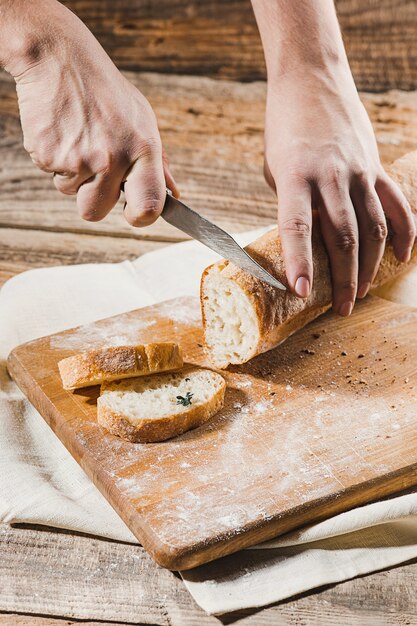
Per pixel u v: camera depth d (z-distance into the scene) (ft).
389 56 4.53
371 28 4.66
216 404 2.70
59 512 2.48
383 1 4.73
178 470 2.53
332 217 2.87
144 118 2.70
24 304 3.17
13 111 4.30
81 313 3.17
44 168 2.79
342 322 3.07
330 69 3.08
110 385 2.72
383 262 3.10
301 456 2.57
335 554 2.43
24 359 2.90
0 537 2.46
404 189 3.21
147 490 2.47
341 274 2.90
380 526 2.48
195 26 4.77
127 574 2.39
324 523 2.44
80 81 2.67
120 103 2.67
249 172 3.99
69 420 2.68
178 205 2.72
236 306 2.83
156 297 3.32
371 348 2.96
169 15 4.83
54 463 2.68
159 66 4.56
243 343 2.85
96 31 4.73
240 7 4.83
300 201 2.84
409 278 3.26
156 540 2.35
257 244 2.89
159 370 2.74
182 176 3.95
